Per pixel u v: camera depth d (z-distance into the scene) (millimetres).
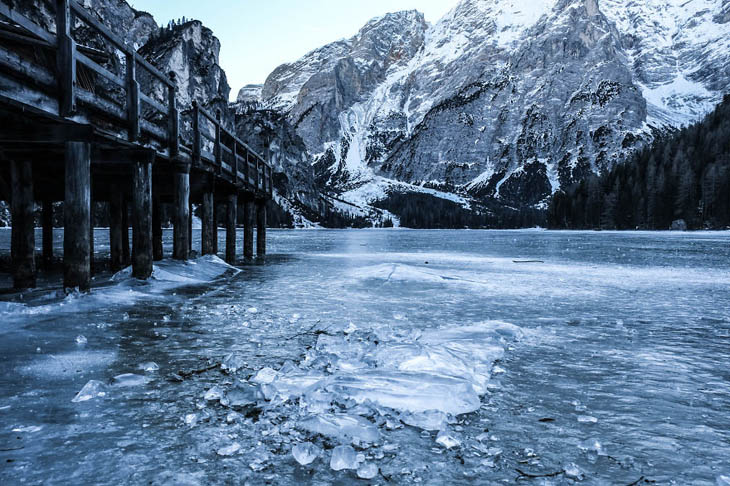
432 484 2637
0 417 3387
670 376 5000
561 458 3014
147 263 10984
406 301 10633
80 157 8031
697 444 3266
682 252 36656
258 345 5984
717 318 8836
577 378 4902
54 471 2627
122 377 4336
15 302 7641
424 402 3893
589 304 10555
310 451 2891
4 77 5746
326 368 4941
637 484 2691
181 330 6719
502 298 11352
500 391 4449
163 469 2705
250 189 22375
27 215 10336
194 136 13367
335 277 15391
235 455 2924
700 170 131375
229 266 16844
